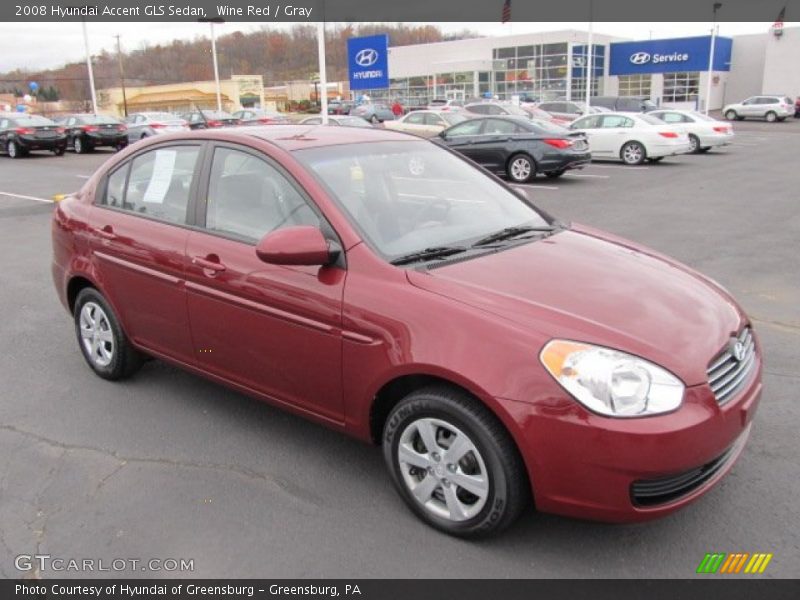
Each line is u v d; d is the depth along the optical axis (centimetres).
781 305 624
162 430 404
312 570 287
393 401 323
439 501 306
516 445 274
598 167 1897
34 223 1154
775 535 301
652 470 256
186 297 384
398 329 295
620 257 350
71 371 496
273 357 350
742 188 1395
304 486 345
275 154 363
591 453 258
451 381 280
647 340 273
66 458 376
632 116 1947
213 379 395
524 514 317
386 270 311
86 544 305
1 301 687
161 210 411
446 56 6047
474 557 291
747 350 312
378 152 394
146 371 489
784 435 382
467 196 397
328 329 319
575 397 259
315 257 312
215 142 393
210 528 314
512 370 267
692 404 263
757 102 4372
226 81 6247
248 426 407
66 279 475
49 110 6869
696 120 2194
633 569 283
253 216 364
